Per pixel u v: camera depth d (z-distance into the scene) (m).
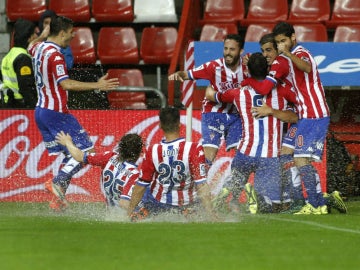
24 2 44.34
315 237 20.98
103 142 34.75
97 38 44.91
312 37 42.09
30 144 34.91
